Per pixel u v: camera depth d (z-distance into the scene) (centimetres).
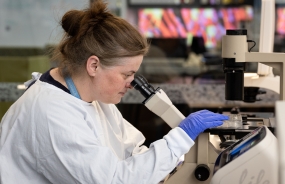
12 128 146
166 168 142
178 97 360
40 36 383
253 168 127
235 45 172
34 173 147
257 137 135
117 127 179
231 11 385
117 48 143
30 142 142
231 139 173
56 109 143
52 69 161
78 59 148
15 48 386
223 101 349
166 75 393
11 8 382
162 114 159
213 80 384
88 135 142
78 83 152
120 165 139
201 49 393
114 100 153
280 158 92
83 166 136
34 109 144
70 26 152
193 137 148
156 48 397
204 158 159
